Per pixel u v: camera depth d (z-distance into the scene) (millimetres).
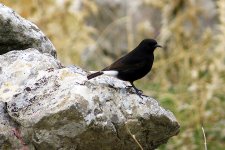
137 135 8297
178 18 17281
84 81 8086
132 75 9820
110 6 18062
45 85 8094
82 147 7863
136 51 10000
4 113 7926
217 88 15906
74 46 16203
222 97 16125
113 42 18000
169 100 15742
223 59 16266
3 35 9211
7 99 8016
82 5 16781
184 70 16703
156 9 18172
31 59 8625
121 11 18031
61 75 8219
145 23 17375
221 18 16312
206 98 15273
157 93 16125
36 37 9438
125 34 18016
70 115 7539
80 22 16234
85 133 7695
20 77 8328
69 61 16125
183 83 16453
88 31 16359
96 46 17594
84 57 17422
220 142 14484
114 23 17906
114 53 17984
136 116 8188
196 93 15617
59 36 16047
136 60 9875
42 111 7641
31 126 7668
